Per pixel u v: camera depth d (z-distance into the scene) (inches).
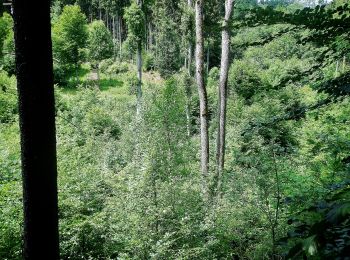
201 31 404.2
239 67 1147.9
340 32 105.3
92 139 701.3
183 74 1226.0
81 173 361.7
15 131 671.8
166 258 235.8
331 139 229.0
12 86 850.1
